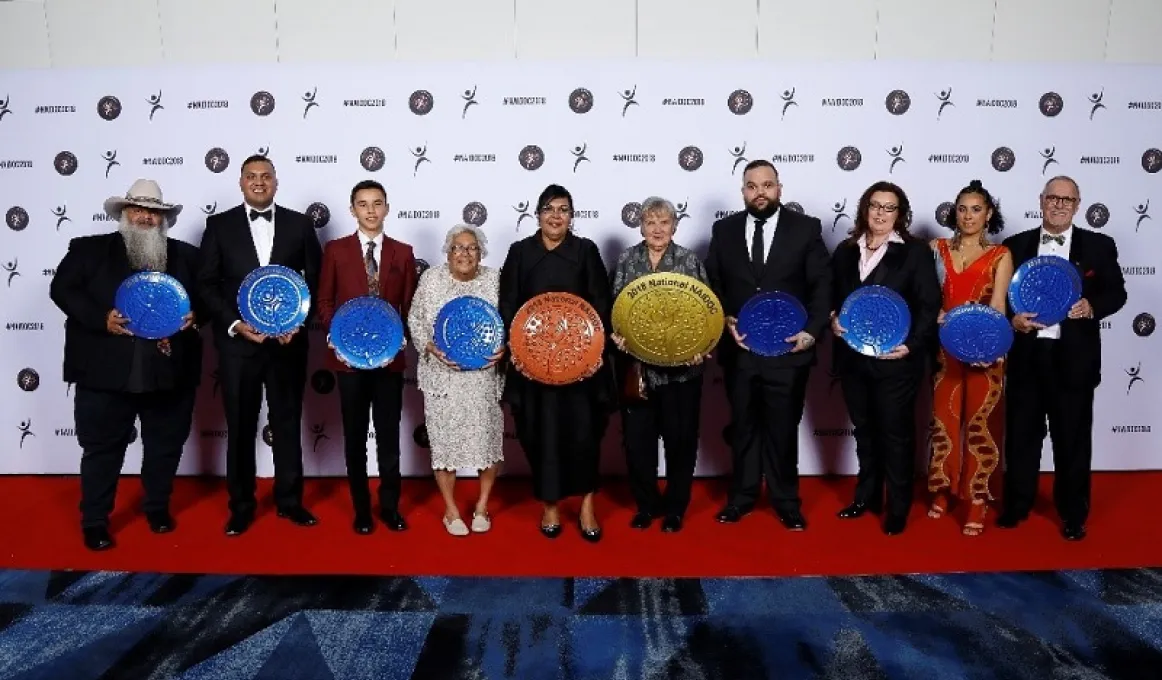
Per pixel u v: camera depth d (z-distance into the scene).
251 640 2.55
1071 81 4.17
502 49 4.14
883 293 3.31
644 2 4.12
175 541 3.38
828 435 4.32
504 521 3.64
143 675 2.35
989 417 3.33
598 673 2.36
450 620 2.68
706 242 4.22
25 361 4.29
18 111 4.17
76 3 4.14
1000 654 2.45
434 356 3.35
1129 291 4.26
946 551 3.24
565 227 3.28
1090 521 3.58
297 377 3.53
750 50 4.15
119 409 3.35
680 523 3.52
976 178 4.21
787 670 2.37
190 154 4.18
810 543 3.34
